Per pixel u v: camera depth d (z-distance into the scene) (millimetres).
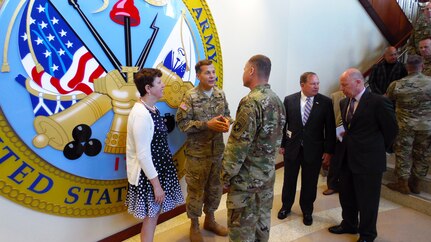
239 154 1396
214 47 2662
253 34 3145
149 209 1680
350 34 4398
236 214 1514
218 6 2678
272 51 3457
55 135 1636
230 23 2836
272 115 1441
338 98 3156
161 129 1770
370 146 1905
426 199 2580
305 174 2352
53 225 1708
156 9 2123
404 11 4750
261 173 1478
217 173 2125
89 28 1749
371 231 1989
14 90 1465
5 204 1495
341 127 2354
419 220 2439
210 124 1861
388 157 3297
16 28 1452
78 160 1757
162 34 2180
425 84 2436
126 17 1933
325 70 4223
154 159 1718
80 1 1698
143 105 1658
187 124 1989
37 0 1521
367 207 1958
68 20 1653
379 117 1854
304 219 2412
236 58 2967
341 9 4230
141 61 2041
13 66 1453
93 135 1814
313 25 3971
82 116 1749
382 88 3504
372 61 4703
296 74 3918
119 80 1921
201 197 2082
